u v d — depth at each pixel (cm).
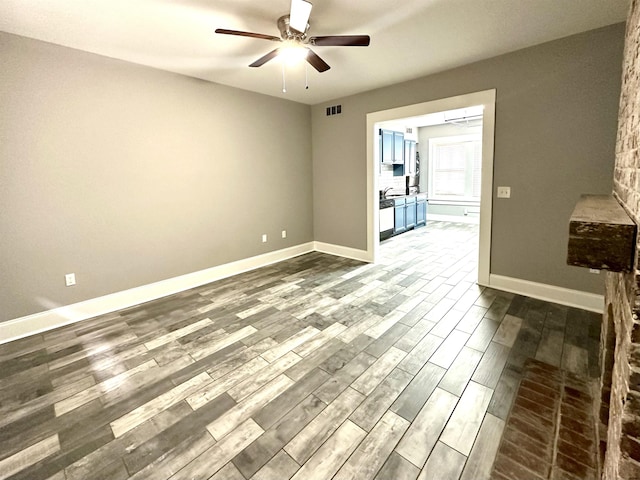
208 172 406
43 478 147
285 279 418
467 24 261
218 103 407
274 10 232
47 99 282
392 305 328
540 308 310
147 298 361
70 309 308
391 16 246
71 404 195
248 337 270
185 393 203
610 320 163
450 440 162
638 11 124
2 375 225
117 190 331
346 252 521
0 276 270
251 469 149
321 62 275
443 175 848
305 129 525
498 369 219
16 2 216
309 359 237
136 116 338
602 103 281
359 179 483
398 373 218
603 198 186
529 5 234
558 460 148
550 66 300
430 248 569
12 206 272
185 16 239
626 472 89
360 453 156
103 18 240
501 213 349
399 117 414
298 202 530
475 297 342
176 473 148
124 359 242
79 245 311
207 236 413
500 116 334
